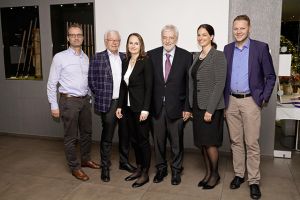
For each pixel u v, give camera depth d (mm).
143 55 2738
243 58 2584
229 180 2973
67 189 2824
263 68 2541
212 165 2771
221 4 3416
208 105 2562
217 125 2656
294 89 4098
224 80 2551
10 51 4512
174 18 3588
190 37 3561
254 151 2643
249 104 2582
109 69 2932
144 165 2891
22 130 4598
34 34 4348
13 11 4410
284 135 4301
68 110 2957
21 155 3783
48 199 2637
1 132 4715
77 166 3084
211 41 2662
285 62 3441
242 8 3402
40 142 4332
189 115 2826
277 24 3342
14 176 3133
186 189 2785
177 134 2863
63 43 4320
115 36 2910
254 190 2623
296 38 3814
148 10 3658
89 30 4094
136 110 2736
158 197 2639
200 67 2586
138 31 3725
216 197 2625
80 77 2994
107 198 2639
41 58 4305
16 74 4547
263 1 3342
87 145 3312
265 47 2527
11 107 4582
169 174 3127
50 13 4156
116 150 3990
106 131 3043
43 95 4379
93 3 3945
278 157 3617
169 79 2734
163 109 2807
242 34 2504
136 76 2699
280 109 3623
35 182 2986
